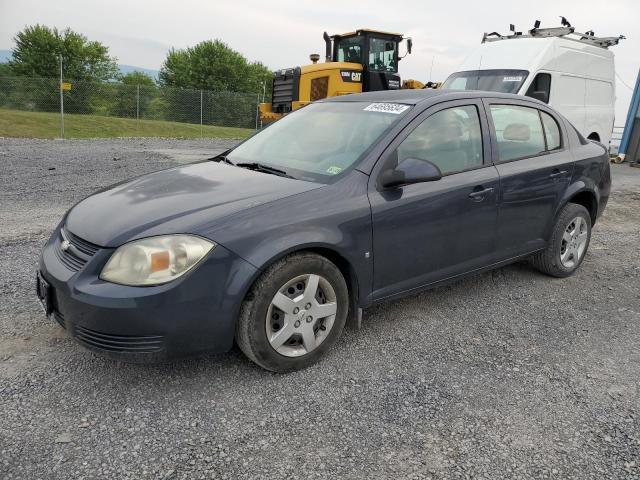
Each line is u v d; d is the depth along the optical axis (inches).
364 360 126.2
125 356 101.6
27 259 183.8
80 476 85.7
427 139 140.9
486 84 405.1
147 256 101.2
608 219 292.2
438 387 115.3
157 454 91.7
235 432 98.3
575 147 186.1
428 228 137.1
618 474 90.0
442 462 91.9
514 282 183.6
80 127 903.1
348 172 127.5
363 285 127.3
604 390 116.2
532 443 97.5
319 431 99.3
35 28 2025.1
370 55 545.6
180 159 461.4
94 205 123.6
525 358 129.7
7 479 84.4
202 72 2281.0
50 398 106.3
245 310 110.4
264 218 111.0
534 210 167.5
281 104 595.8
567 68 417.1
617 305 165.8
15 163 406.9
